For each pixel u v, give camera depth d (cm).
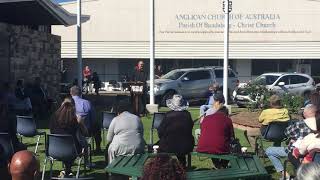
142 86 1975
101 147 1214
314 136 720
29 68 2117
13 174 378
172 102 897
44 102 1919
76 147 871
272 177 925
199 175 700
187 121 873
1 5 1956
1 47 1895
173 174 332
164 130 874
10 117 865
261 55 4188
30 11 2091
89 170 986
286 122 999
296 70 4284
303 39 4166
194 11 4169
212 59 4259
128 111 866
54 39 2384
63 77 4144
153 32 2152
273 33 4181
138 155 842
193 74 2697
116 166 755
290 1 4169
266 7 4169
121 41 4216
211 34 4166
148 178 333
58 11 2188
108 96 3053
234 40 4197
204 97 2706
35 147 1225
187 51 4181
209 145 877
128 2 4188
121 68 4319
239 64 4288
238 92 2494
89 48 4216
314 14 4156
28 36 2108
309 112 801
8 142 808
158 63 4259
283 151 899
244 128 1262
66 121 882
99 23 4212
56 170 988
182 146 862
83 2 4203
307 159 711
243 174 709
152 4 2142
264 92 1967
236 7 4184
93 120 1091
